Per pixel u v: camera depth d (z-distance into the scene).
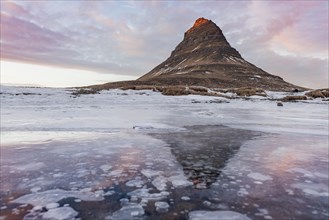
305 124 12.76
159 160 5.88
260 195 4.02
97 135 8.91
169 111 19.45
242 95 51.88
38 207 3.58
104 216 3.34
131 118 13.91
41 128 10.11
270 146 7.49
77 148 6.96
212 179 4.70
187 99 35.69
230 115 17.27
